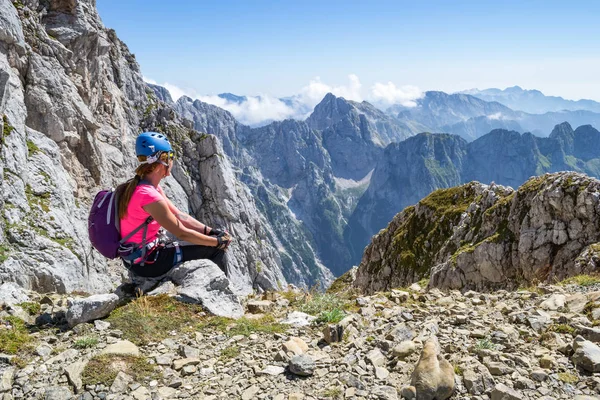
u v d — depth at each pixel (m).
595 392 5.15
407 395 5.07
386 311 8.59
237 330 7.38
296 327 7.70
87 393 5.23
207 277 8.51
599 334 6.50
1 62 39.62
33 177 29.23
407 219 74.69
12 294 8.59
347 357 6.21
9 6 47.50
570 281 12.98
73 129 57.41
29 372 5.66
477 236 47.28
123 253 7.60
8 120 29.31
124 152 83.56
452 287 42.72
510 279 38.47
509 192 49.34
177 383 5.58
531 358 6.16
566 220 34.84
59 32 61.16
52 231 25.91
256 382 5.60
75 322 7.16
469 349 6.38
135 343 6.68
